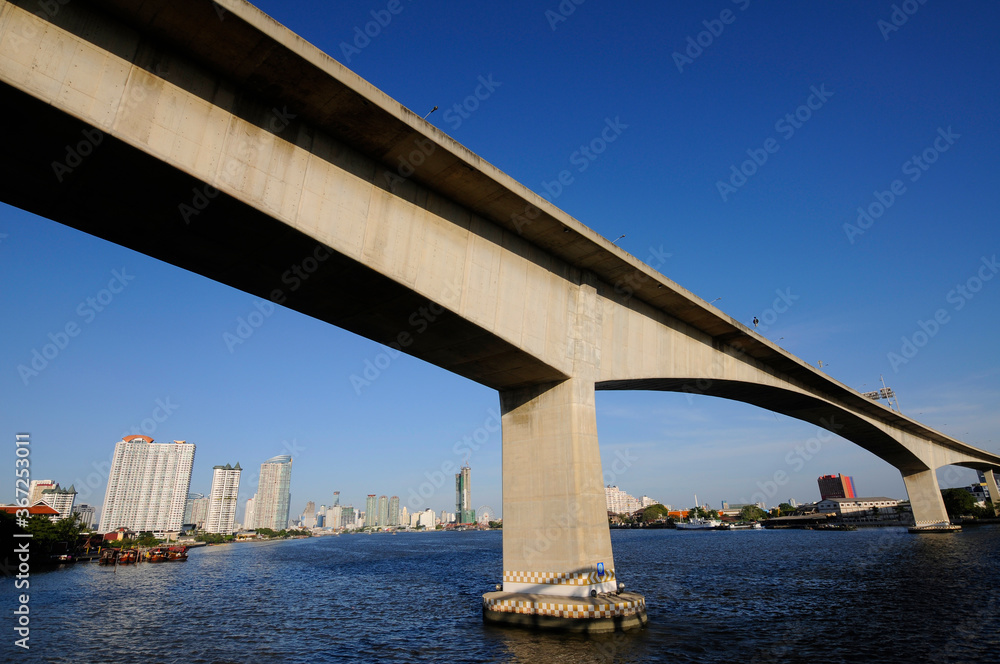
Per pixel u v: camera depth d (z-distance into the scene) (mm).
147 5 11656
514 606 19922
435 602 29047
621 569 43812
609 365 23547
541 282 21312
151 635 22078
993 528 83812
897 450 68938
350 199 15461
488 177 17078
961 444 78250
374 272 15734
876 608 22328
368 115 14523
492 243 19672
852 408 50719
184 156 12398
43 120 11070
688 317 28484
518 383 22828
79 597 35719
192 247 15164
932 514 73812
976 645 16062
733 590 28953
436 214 17906
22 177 12641
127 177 12523
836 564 40562
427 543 129500
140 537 114438
